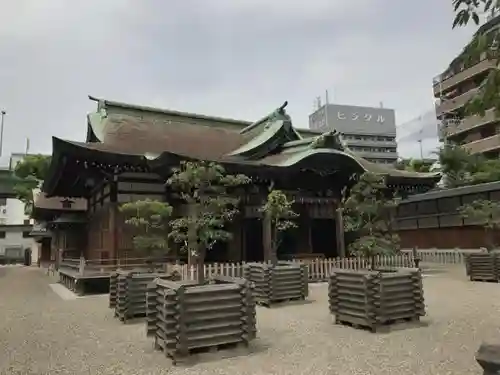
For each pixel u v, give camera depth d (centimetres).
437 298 1157
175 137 2038
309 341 704
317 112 8612
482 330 749
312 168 1708
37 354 657
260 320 898
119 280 972
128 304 934
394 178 2005
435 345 653
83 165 1573
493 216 1880
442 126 4188
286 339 721
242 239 1783
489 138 3603
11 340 761
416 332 747
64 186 2147
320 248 2070
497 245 2420
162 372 554
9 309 1150
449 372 515
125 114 2211
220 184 1043
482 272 1595
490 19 340
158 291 695
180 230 1121
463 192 2714
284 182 1772
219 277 759
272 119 2094
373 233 1059
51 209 2477
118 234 1605
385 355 605
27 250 4903
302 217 1956
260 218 1750
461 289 1348
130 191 1659
